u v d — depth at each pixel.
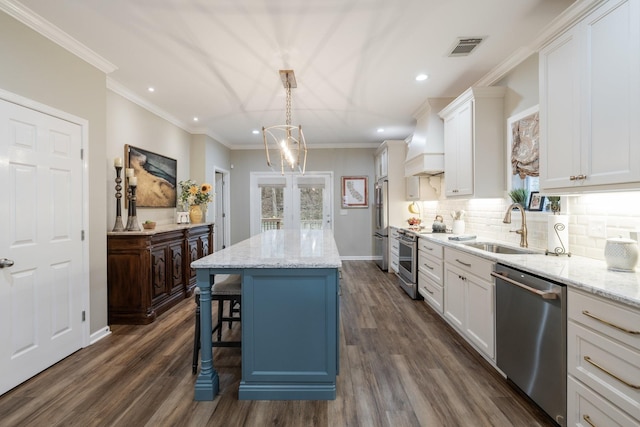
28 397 1.93
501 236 3.11
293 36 2.45
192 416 1.76
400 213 5.55
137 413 1.78
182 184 4.73
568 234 2.25
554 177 1.95
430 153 3.92
